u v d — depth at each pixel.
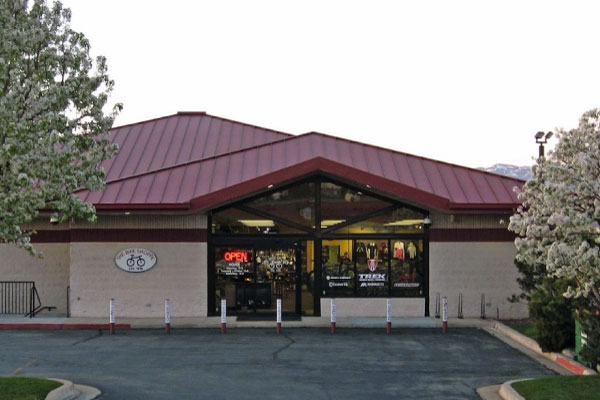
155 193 21.28
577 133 12.12
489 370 13.77
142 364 14.13
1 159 10.96
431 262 21.59
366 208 21.73
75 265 21.48
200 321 20.53
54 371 13.37
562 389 11.06
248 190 20.66
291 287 21.64
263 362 14.39
